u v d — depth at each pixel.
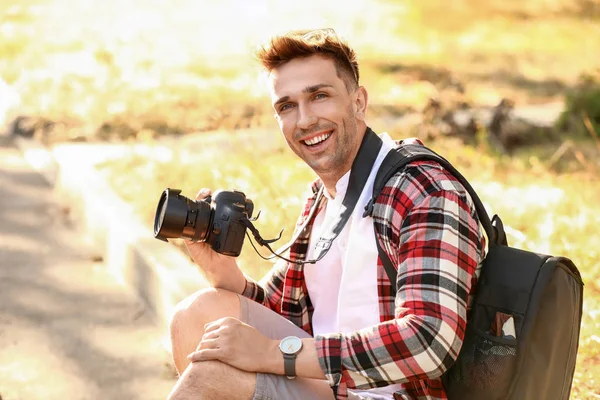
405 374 2.55
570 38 15.64
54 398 3.92
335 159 2.88
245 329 2.68
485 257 2.74
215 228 2.94
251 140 7.18
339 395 2.60
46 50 11.09
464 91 10.06
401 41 14.04
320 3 17.52
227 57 11.31
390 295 2.72
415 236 2.59
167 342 4.38
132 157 6.67
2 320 4.63
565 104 8.95
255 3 17.19
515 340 2.57
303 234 3.10
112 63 10.02
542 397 2.62
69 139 7.40
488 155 7.29
